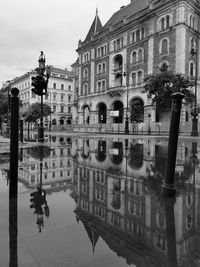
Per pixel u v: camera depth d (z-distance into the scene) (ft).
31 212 10.59
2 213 10.44
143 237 8.23
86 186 15.39
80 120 199.62
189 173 19.92
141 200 12.48
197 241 8.00
